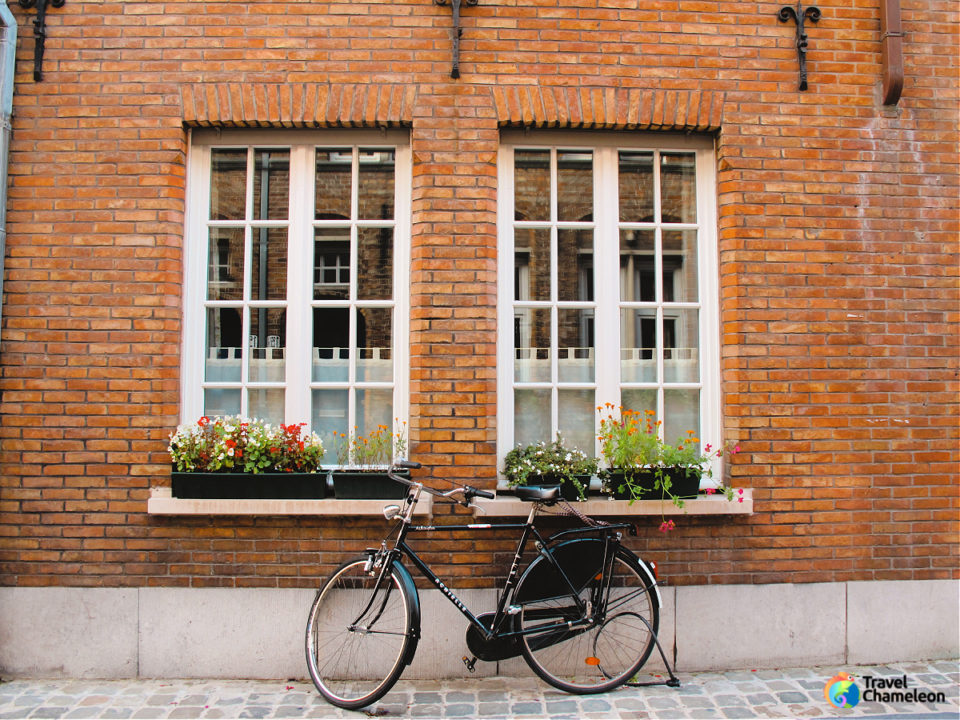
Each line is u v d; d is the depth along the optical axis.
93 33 3.96
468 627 3.49
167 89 3.95
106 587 3.80
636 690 3.61
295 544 3.82
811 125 4.09
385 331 4.10
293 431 3.85
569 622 3.55
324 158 4.16
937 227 4.12
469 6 4.01
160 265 3.90
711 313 4.16
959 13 4.23
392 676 3.33
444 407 3.88
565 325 4.16
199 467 3.75
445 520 3.84
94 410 3.84
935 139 4.16
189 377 4.02
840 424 4.00
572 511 3.60
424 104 3.97
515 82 3.99
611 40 4.04
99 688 3.64
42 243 3.89
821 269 4.05
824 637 3.94
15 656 3.77
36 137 3.93
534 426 4.11
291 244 4.10
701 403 4.15
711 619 3.89
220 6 3.97
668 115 4.03
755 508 3.94
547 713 3.35
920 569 4.00
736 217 4.04
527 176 4.19
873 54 4.15
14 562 3.80
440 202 3.95
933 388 4.05
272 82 3.95
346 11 3.98
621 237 4.22
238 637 3.79
